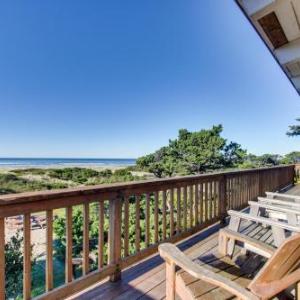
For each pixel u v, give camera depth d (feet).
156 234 9.97
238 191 17.42
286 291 5.54
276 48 11.84
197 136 77.56
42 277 21.53
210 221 13.75
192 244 11.80
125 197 8.42
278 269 4.19
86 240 7.10
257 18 9.45
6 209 5.17
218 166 74.79
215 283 4.16
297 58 11.42
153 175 75.20
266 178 23.35
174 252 5.15
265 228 12.67
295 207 10.58
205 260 6.85
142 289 7.64
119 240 8.13
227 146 77.87
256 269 6.50
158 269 9.01
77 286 6.75
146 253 9.30
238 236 7.00
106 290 7.55
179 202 11.35
